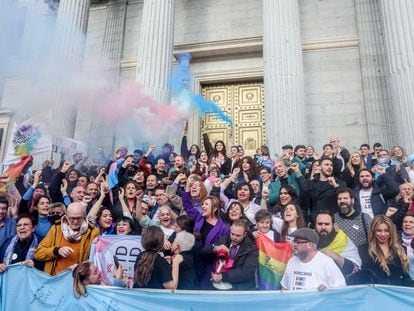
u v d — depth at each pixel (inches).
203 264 158.4
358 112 486.6
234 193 239.3
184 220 161.9
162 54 459.5
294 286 136.3
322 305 125.6
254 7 562.9
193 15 582.2
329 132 488.1
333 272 135.3
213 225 178.7
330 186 213.8
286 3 435.2
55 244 163.6
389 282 139.3
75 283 140.9
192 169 292.7
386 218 146.9
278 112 397.1
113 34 603.2
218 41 549.3
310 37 529.7
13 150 317.4
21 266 154.2
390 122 463.8
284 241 162.9
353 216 179.5
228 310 129.3
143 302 133.9
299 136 390.3
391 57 386.9
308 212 212.8
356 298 125.3
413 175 255.3
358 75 499.8
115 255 163.0
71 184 274.2
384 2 404.2
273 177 270.1
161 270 137.5
